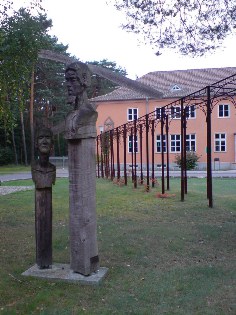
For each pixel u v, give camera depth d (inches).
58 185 783.1
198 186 738.2
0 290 185.5
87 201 196.1
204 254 250.4
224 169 1423.5
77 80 193.5
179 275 207.9
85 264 197.5
